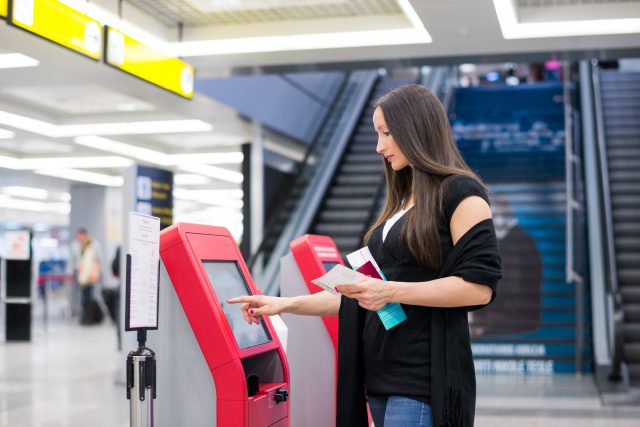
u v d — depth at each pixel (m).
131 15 6.75
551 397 7.21
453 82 13.98
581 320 8.87
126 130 11.59
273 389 2.72
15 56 6.89
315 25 7.12
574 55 7.61
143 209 8.13
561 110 12.93
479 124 12.94
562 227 10.52
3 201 24.80
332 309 2.31
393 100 2.13
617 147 11.21
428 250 2.02
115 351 11.10
